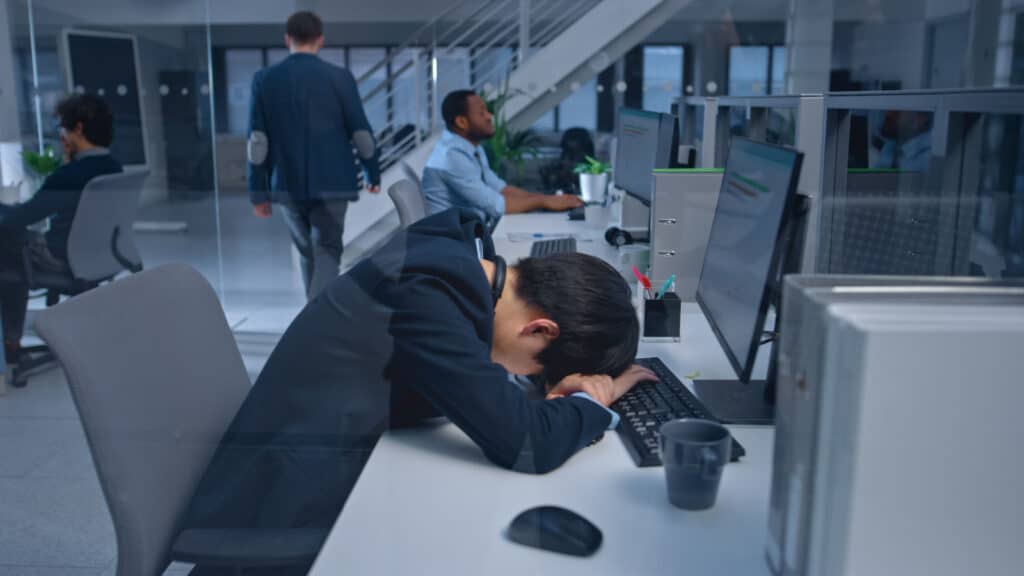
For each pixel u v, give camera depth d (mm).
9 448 1682
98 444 751
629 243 1851
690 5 5617
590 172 2650
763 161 891
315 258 2525
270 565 747
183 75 4570
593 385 897
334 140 2586
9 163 2404
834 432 499
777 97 1291
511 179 3604
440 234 883
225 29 4543
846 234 1034
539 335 882
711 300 1092
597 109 4430
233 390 944
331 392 816
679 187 1329
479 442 778
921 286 532
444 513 688
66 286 2148
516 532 643
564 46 4074
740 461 764
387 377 822
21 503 1535
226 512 798
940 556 503
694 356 1094
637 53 4852
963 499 494
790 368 542
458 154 2410
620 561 614
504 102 3840
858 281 542
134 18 4285
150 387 822
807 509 527
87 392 745
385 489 730
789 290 544
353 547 638
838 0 6047
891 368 477
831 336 495
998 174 886
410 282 811
